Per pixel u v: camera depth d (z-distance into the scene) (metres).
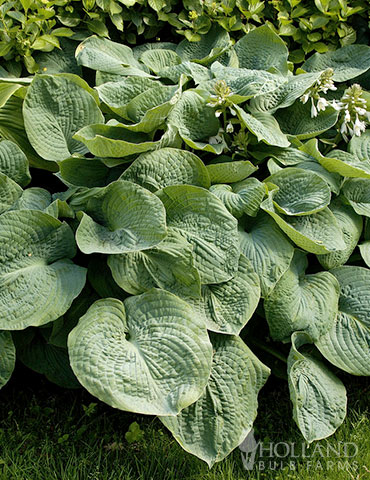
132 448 1.85
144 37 2.45
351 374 2.03
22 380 2.04
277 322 1.91
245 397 1.79
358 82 2.49
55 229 1.85
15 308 1.72
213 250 1.85
